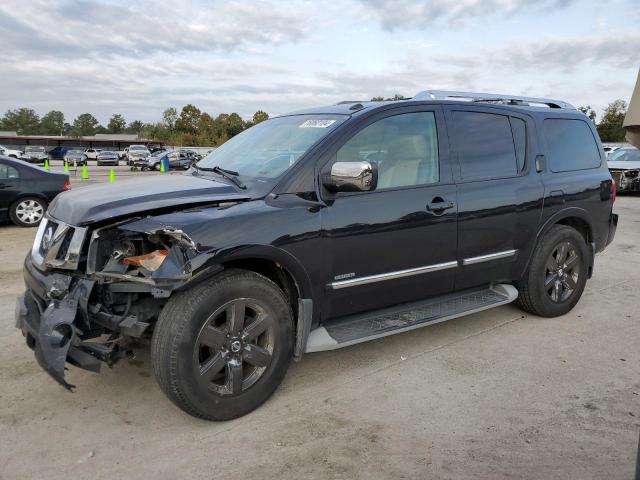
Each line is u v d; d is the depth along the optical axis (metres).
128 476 2.66
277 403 3.37
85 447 2.90
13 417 3.18
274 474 2.68
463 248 4.10
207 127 103.19
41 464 2.75
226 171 3.75
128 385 3.58
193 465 2.75
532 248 4.64
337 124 3.62
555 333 4.59
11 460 2.78
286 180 3.33
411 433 3.04
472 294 4.46
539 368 3.89
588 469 2.71
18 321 3.17
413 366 3.91
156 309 3.11
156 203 3.06
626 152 17.81
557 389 3.57
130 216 2.96
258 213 3.14
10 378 3.65
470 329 4.66
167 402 3.38
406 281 3.84
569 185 4.81
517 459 2.79
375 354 4.12
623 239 9.16
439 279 4.05
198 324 2.91
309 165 3.40
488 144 4.32
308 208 3.32
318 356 4.08
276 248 3.14
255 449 2.88
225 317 3.11
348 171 3.16
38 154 54.34
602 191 5.13
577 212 4.88
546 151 4.74
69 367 3.81
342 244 3.45
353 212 3.48
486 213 4.18
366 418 3.20
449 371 3.83
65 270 3.03
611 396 3.47
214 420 3.10
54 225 3.25
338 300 3.56
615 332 4.62
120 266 2.91
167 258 2.80
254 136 4.20
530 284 4.73
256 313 3.19
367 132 3.66
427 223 3.83
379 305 3.83
